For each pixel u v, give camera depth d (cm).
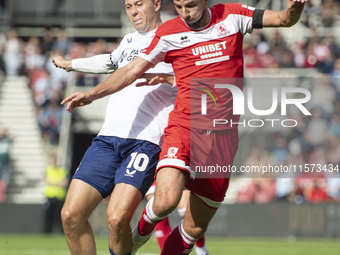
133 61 1909
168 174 1856
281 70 6594
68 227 1944
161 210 1855
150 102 2047
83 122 6719
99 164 2005
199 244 2503
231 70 1916
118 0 8006
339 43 7006
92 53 7306
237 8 1927
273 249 4050
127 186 1930
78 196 1948
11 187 6619
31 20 7944
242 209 5197
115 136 2031
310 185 5634
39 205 5472
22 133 7006
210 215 2020
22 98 7181
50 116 6650
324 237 5103
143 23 2081
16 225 5469
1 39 7575
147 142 2012
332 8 7325
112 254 1966
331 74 6569
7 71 7269
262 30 7075
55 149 6569
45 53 7294
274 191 5675
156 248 4094
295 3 1819
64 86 6875
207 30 1891
